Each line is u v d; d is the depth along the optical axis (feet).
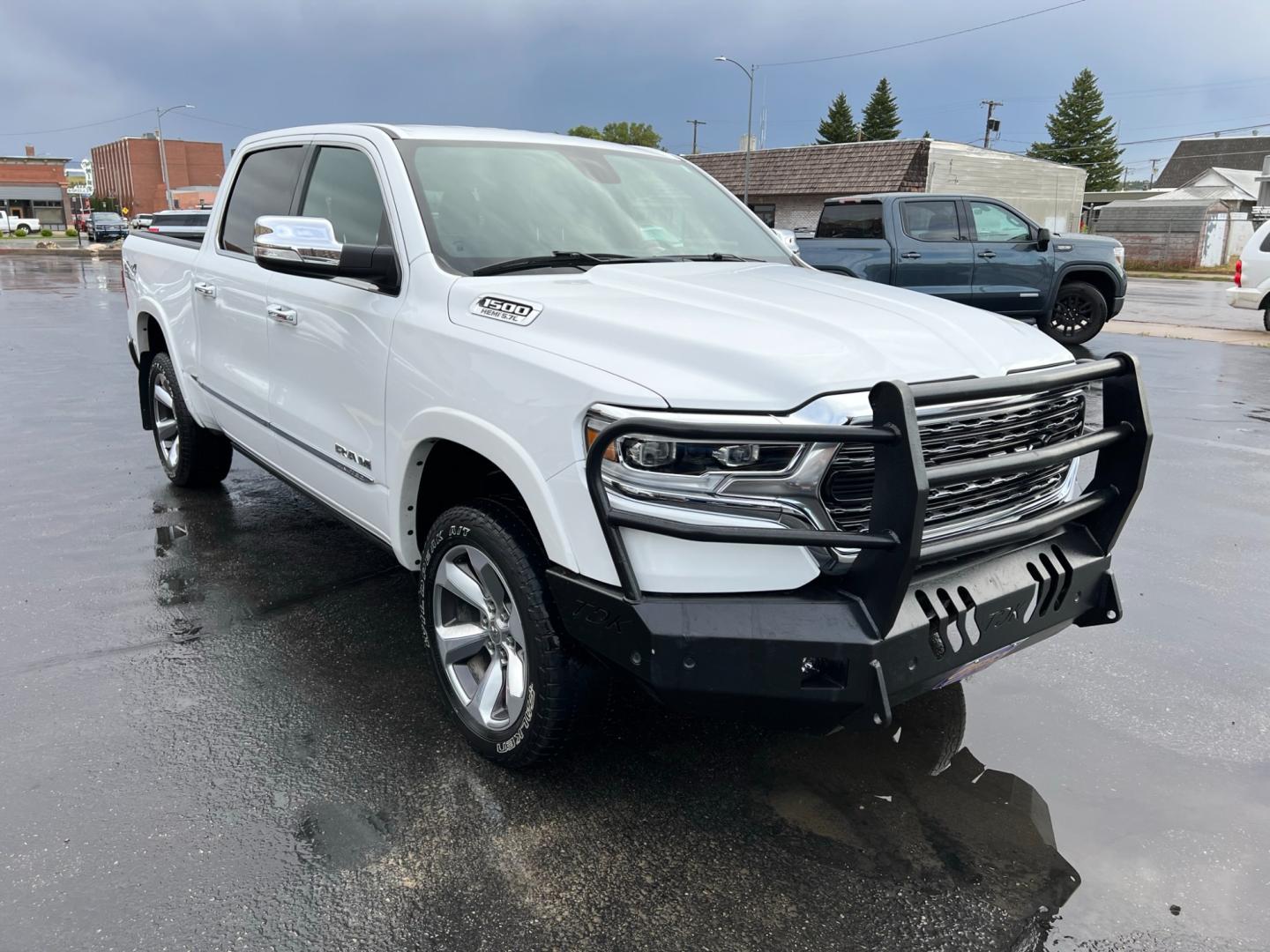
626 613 7.87
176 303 17.06
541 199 11.93
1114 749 10.64
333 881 8.31
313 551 16.39
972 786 9.89
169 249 17.74
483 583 9.69
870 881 8.45
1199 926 7.97
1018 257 40.68
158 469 21.68
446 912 7.98
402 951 7.57
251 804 9.35
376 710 11.14
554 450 8.30
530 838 8.91
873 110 301.84
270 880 8.30
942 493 8.38
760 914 8.04
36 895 8.05
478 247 10.85
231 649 12.67
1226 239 139.95
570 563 8.31
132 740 10.43
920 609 7.98
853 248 40.27
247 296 13.94
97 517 18.10
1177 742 10.79
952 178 116.57
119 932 7.68
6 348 40.73
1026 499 9.29
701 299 9.68
